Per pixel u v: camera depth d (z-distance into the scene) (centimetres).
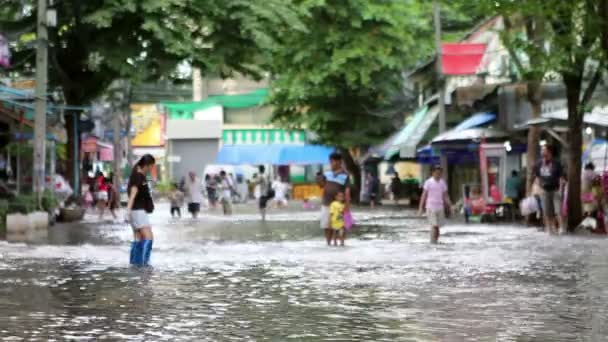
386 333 1462
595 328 1502
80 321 1591
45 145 5003
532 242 3406
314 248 3191
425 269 2428
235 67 5369
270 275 2303
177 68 5453
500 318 1606
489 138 5484
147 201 2639
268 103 8544
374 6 7569
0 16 5272
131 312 1694
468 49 6397
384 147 8038
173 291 1994
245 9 5150
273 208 8038
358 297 1881
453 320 1586
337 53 7606
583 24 3759
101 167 10331
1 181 4994
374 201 8412
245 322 1577
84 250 3142
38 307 1756
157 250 3128
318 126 8369
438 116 7088
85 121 6341
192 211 5884
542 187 3947
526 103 5197
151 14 5006
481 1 3781
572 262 2605
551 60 3784
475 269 2425
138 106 13188
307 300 1844
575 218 4009
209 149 12494
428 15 8006
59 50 5653
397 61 7706
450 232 4097
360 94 8094
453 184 7150
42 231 4366
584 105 3869
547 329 1494
